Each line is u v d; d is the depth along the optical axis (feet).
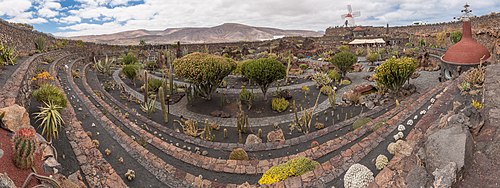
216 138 50.88
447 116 24.02
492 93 27.53
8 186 17.20
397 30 220.84
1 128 25.73
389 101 61.26
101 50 157.99
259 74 65.92
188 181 32.07
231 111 64.80
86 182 27.27
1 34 73.41
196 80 66.49
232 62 78.28
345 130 46.68
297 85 87.04
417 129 27.55
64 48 122.93
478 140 19.39
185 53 144.77
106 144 36.50
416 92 65.72
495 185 15.53
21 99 37.96
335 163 26.78
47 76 56.80
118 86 83.41
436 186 15.80
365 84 78.13
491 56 63.82
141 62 136.05
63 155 30.42
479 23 127.24
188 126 53.11
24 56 75.41
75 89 59.41
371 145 28.53
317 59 142.72
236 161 36.70
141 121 53.98
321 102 69.05
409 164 19.88
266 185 25.77
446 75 66.08
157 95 77.10
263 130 54.39
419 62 95.35
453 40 112.88
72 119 39.37
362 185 21.34
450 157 17.25
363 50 162.81
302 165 27.89
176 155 38.27
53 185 20.29
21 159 20.77
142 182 30.45
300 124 52.60
